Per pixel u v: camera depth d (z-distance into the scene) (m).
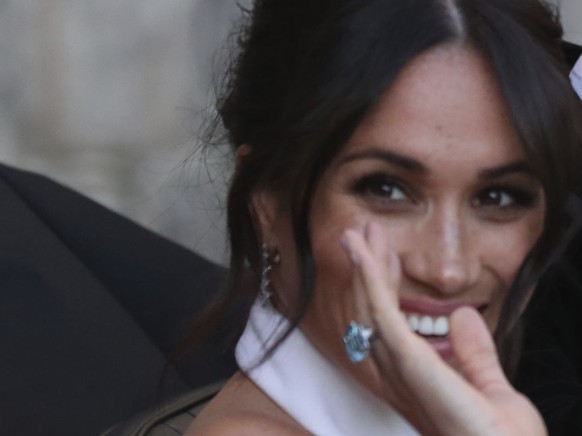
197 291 5.18
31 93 10.08
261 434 3.04
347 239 2.68
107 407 4.59
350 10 2.89
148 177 9.88
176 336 5.00
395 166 2.85
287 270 3.06
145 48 10.22
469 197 2.88
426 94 2.83
